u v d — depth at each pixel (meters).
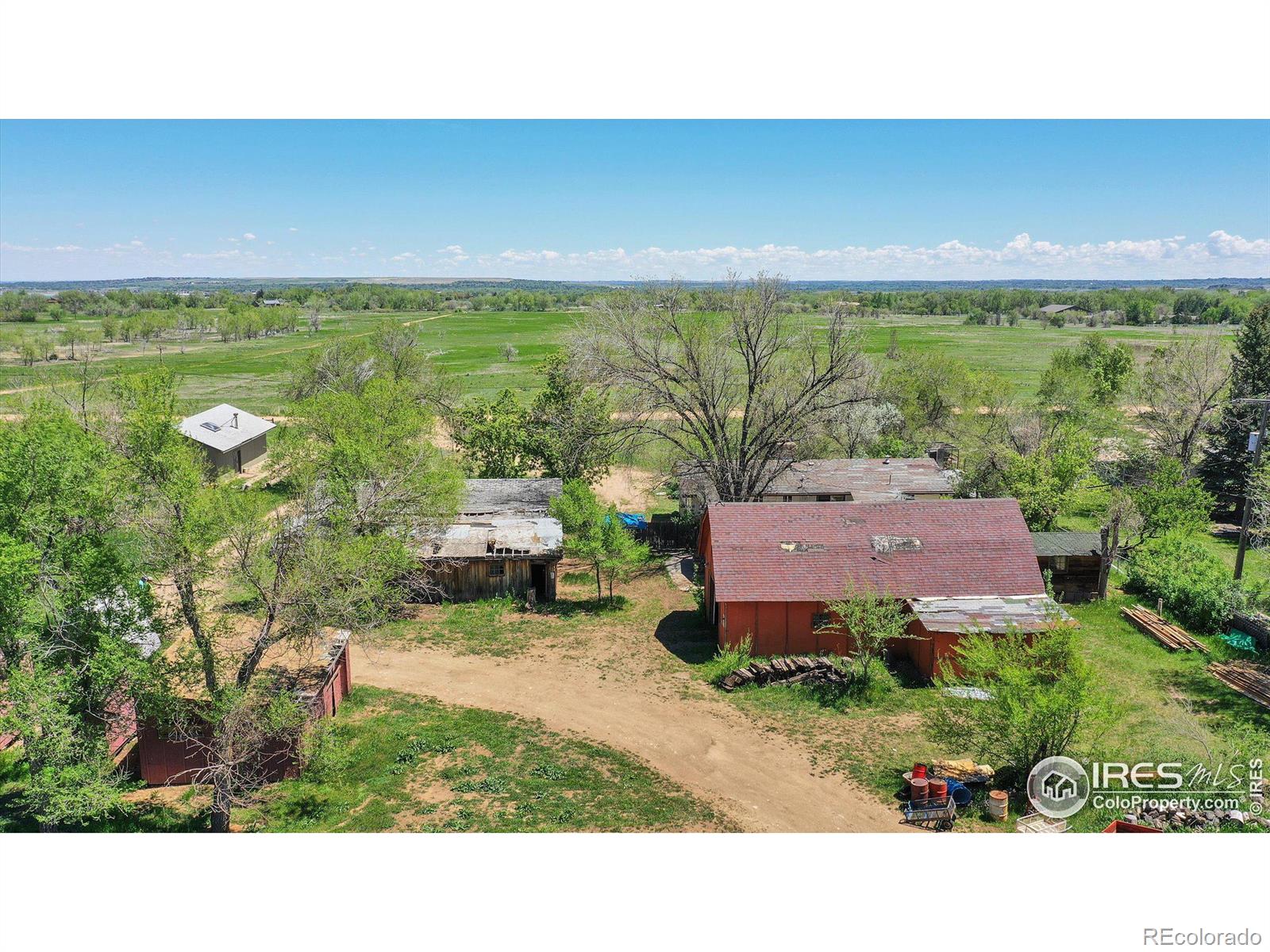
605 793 20.72
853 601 28.14
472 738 23.83
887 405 59.66
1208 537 44.47
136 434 21.45
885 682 26.80
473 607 35.22
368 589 22.28
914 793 19.23
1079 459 42.22
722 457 41.50
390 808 20.02
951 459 57.66
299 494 27.56
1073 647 20.16
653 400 41.03
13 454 18.83
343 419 34.91
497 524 38.56
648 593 37.66
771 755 22.70
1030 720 19.47
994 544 30.97
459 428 54.91
